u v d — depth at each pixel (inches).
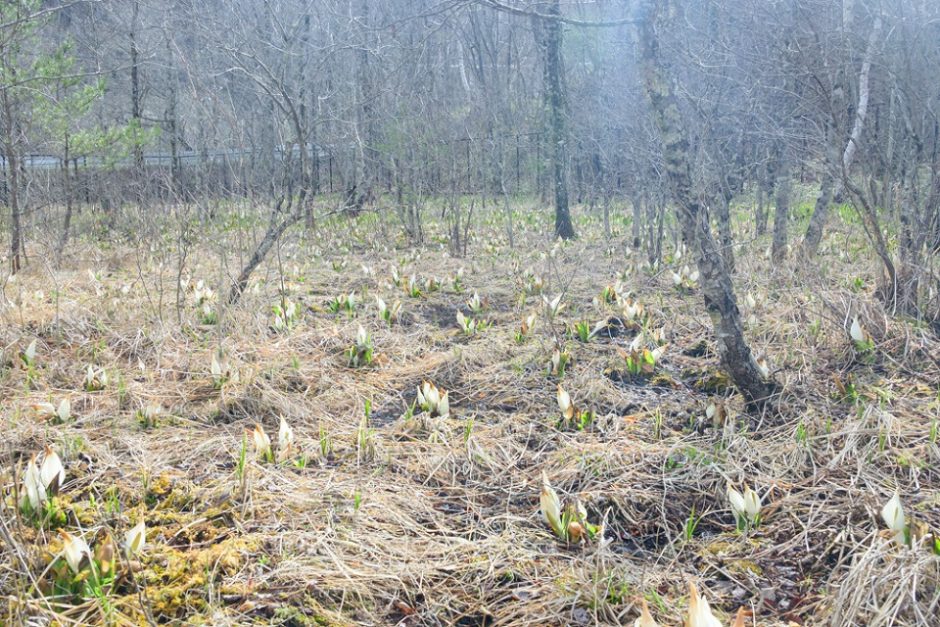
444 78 797.2
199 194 406.6
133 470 160.1
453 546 135.9
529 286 328.8
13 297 282.7
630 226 568.4
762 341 235.6
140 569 122.9
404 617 119.1
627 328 264.7
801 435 166.2
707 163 293.3
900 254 254.4
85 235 465.4
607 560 132.1
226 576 123.7
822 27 277.7
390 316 280.5
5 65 350.3
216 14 370.3
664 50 182.2
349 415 198.5
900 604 109.7
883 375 205.6
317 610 117.3
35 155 467.5
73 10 562.3
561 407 188.1
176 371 220.2
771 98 329.4
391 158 498.9
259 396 200.8
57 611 113.7
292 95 371.6
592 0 530.6
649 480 159.6
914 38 284.8
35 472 135.0
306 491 153.1
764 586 125.3
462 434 183.9
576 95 633.6
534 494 157.4
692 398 204.1
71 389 206.4
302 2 441.7
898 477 154.7
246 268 278.1
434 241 498.3
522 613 119.7
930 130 277.1
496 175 689.6
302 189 290.2
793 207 553.3
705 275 183.2
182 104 567.2
